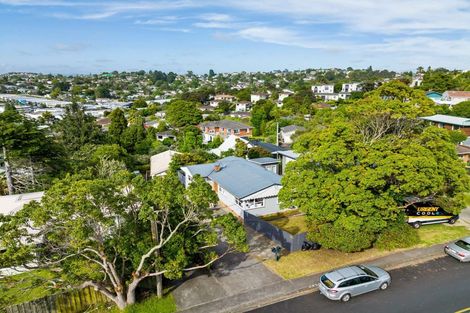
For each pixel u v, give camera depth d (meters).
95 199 13.84
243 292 18.31
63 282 15.62
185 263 17.34
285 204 23.00
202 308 17.05
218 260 21.91
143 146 61.19
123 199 15.13
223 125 78.69
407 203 26.48
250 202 29.50
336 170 22.58
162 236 17.17
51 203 13.01
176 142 67.69
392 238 22.92
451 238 24.70
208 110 121.38
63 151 37.41
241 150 47.50
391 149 22.03
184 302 17.50
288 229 27.83
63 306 16.36
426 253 22.42
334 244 21.38
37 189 32.66
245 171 34.34
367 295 17.94
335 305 17.16
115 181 16.14
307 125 63.16
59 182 14.33
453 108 72.00
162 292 18.25
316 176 22.08
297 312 16.66
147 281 18.83
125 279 18.23
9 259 12.84
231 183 31.89
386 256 22.00
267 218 30.25
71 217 13.74
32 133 32.25
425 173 20.81
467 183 23.11
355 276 17.67
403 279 19.42
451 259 21.70
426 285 18.80
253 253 22.84
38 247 14.92
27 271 17.94
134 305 16.94
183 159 43.25
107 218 14.12
